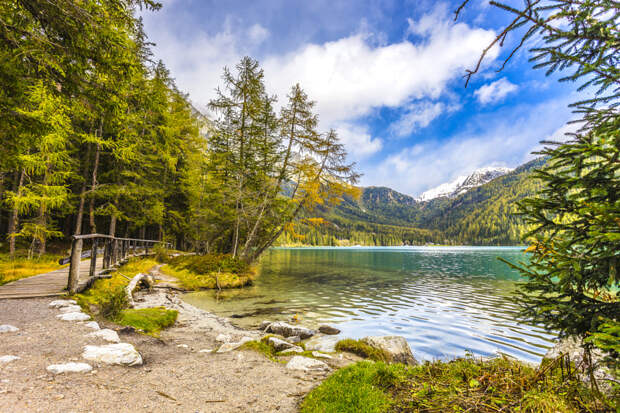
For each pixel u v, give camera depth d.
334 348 7.68
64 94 6.79
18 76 6.14
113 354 4.35
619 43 2.49
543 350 7.66
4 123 6.11
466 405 3.12
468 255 63.47
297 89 20.80
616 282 2.42
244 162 22.89
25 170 13.09
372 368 4.50
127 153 17.06
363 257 55.41
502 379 3.60
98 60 6.43
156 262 22.97
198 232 28.92
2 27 5.24
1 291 8.05
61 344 4.52
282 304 13.30
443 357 7.21
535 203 2.88
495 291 17.22
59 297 7.75
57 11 5.30
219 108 21.30
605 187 2.54
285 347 7.08
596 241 2.41
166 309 9.69
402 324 10.23
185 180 29.61
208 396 3.68
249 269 21.05
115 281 11.48
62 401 2.92
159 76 20.81
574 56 2.66
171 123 23.20
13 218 16.36
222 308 12.38
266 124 23.36
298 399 3.81
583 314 2.58
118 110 7.68
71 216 29.67
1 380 3.11
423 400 3.34
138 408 3.09
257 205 21.31
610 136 2.45
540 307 2.89
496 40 2.54
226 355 5.70
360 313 11.80
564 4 2.38
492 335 8.98
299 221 21.56
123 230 32.12
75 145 21.97
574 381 3.23
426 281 21.56
